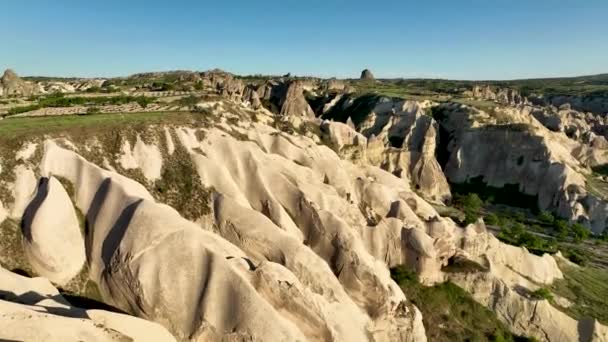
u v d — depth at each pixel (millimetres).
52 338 23609
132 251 33219
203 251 33250
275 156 52969
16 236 35719
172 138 48438
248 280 32594
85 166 40062
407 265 50031
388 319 40188
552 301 50750
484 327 46719
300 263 37344
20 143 40375
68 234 36031
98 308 33719
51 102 62438
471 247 53906
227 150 49688
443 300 47875
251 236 39656
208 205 43812
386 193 58125
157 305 31906
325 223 44156
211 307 31391
